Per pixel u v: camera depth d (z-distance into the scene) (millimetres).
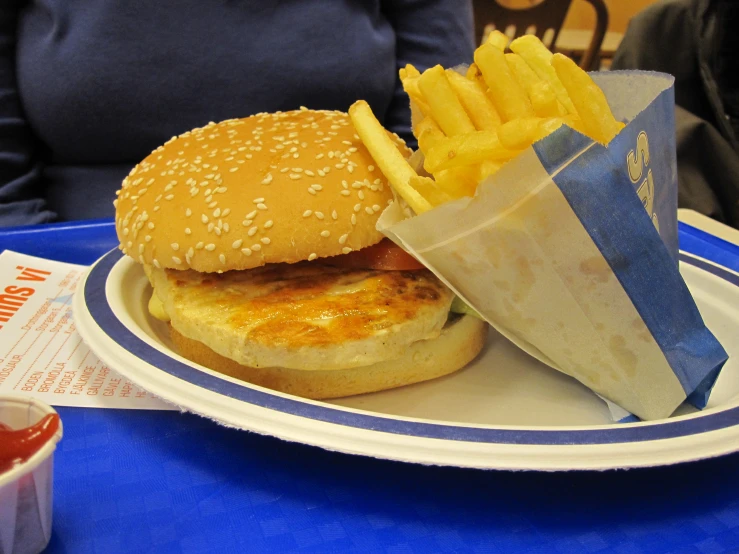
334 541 228
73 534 229
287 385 280
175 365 263
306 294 291
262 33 493
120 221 313
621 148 241
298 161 297
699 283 328
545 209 238
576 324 257
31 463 207
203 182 295
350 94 521
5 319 322
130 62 475
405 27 574
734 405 247
